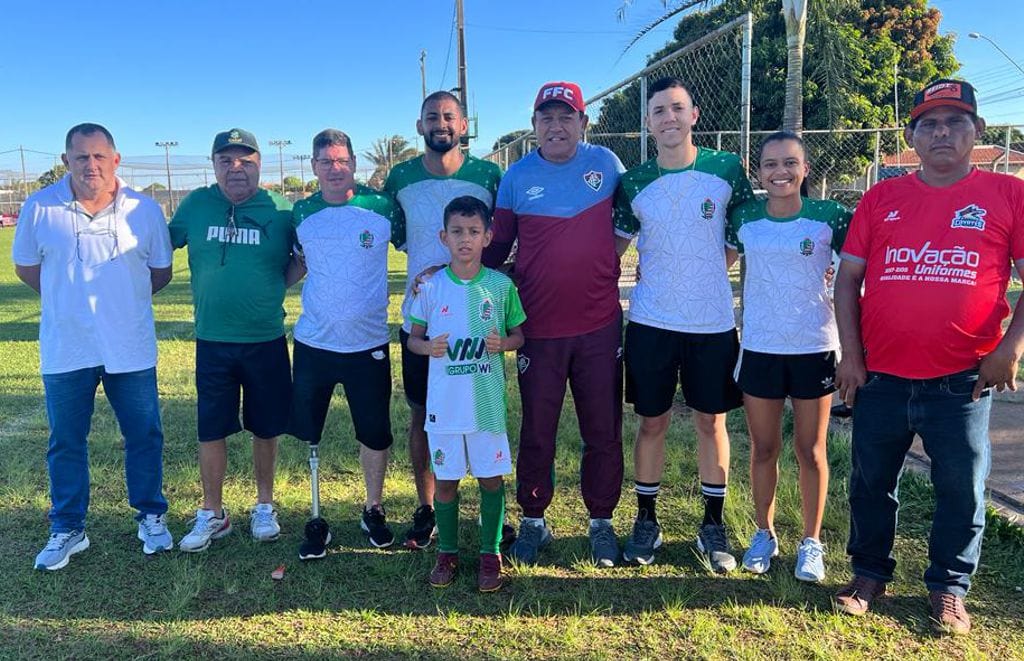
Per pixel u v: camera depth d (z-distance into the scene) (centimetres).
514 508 405
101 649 275
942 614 284
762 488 332
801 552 325
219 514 367
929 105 268
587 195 330
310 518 393
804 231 308
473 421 314
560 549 356
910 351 279
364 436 355
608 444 343
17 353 841
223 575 330
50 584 320
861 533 303
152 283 359
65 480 341
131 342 339
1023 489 387
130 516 393
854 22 1811
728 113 985
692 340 329
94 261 330
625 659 269
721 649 273
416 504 410
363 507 407
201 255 346
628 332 344
